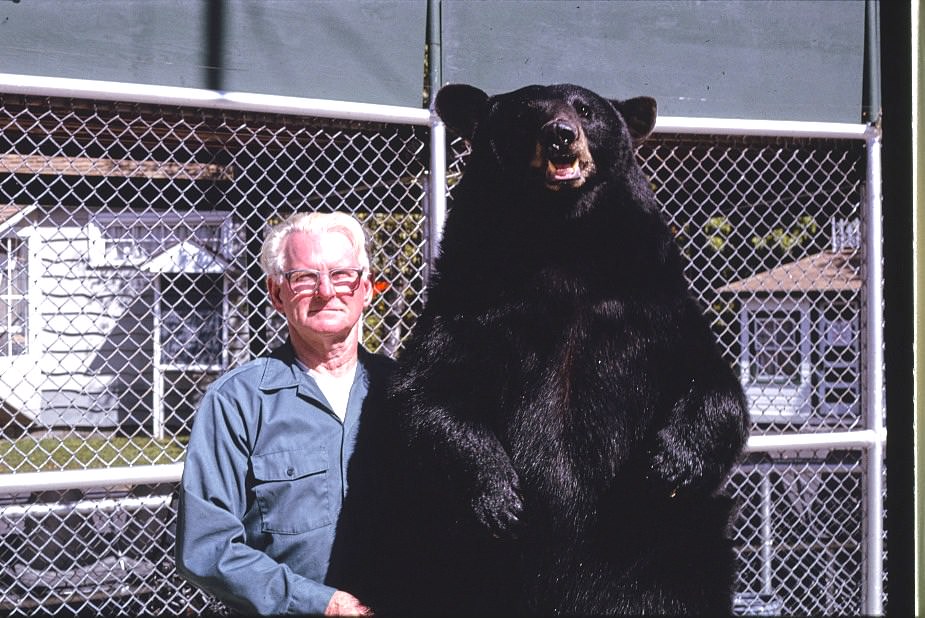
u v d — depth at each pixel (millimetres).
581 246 2934
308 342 2699
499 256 2924
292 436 2594
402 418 2777
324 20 3572
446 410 2762
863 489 4023
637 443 2816
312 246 2627
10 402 5625
